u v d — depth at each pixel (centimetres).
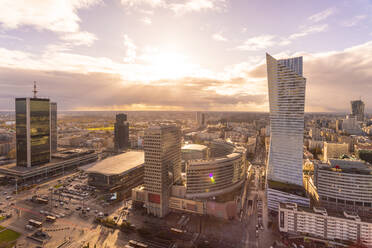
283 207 19725
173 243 17762
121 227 19725
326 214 18562
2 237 18350
